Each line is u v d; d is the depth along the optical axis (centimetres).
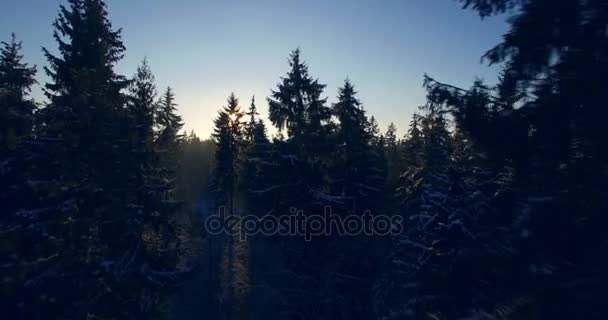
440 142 2852
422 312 1595
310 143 2170
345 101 2681
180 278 2056
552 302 646
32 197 1806
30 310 1689
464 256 1188
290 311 2330
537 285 666
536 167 700
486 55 731
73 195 1677
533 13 662
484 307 948
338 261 2278
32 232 1623
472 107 748
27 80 1989
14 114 1792
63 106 1722
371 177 2639
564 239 641
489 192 1299
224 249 4588
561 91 661
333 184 2345
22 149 1839
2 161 1823
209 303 3728
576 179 646
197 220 4956
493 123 735
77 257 1672
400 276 2369
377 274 2592
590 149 637
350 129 2619
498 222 817
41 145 1781
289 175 2178
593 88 623
